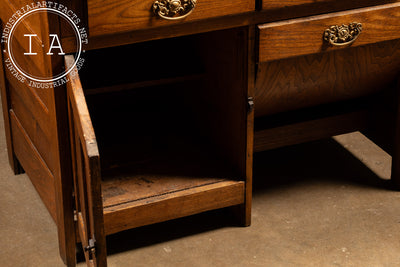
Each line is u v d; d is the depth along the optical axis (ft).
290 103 10.59
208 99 10.50
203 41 10.18
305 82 10.16
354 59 10.12
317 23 9.18
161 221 9.61
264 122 10.87
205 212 10.66
